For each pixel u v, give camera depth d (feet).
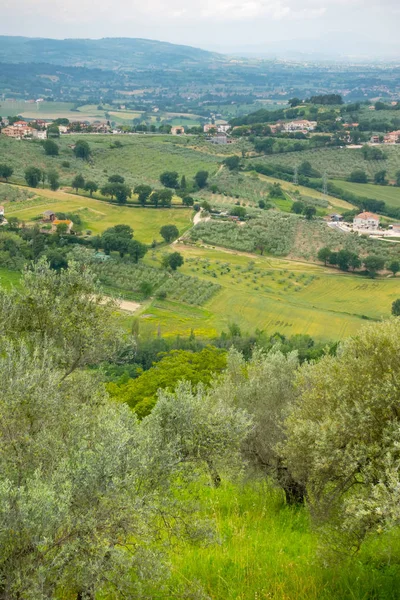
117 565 27.09
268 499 55.72
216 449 39.73
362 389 36.73
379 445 34.78
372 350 37.73
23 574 24.52
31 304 47.11
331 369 39.99
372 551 35.32
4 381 33.83
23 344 36.86
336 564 33.19
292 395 59.21
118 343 51.13
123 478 29.09
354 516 31.71
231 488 57.72
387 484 32.12
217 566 34.60
